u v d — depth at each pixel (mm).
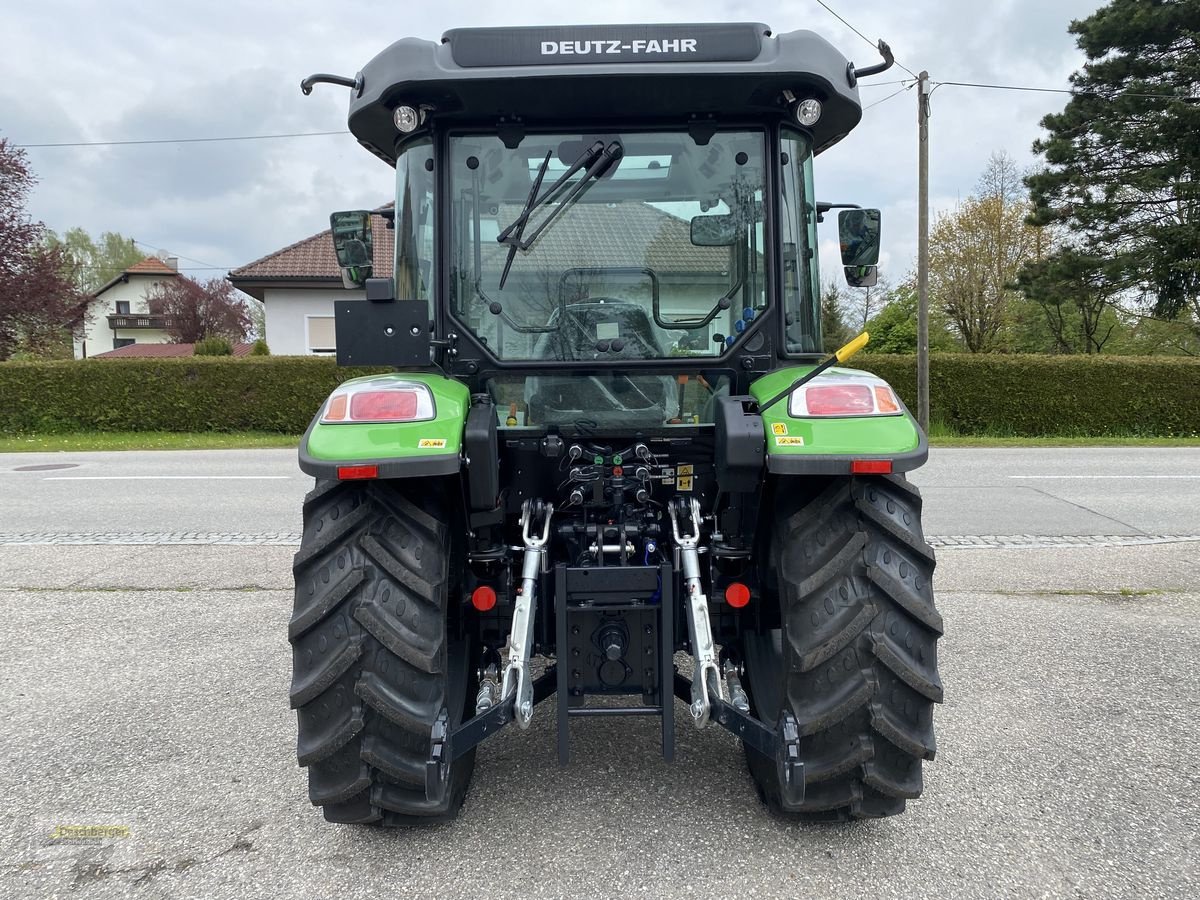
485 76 2512
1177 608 5035
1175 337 31328
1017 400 17016
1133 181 25219
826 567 2334
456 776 2652
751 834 2631
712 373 2803
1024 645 4391
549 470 2836
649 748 3246
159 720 3562
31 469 11680
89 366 17141
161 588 5598
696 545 2629
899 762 2371
